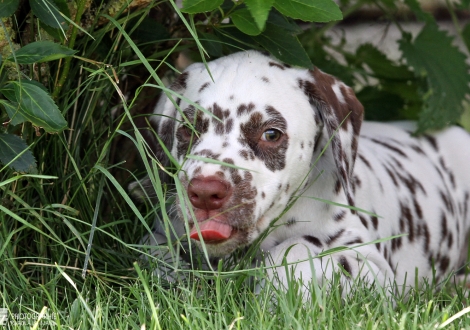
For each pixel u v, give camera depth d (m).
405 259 5.47
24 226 4.20
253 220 4.18
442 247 5.84
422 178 5.91
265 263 4.48
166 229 3.83
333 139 4.57
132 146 5.57
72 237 4.60
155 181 4.12
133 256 4.53
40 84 4.08
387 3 6.98
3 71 4.24
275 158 4.38
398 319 3.69
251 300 3.92
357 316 3.67
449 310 3.81
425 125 6.31
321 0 4.05
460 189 6.32
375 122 6.53
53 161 4.73
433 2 9.45
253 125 4.36
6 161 4.04
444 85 6.40
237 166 4.18
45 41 3.98
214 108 4.40
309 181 4.74
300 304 3.70
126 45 5.19
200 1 4.06
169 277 4.48
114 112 5.61
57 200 4.70
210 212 4.03
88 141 5.11
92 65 4.91
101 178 4.57
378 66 6.98
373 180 5.37
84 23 4.73
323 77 4.77
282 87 4.52
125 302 3.82
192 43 5.43
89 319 3.67
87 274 4.38
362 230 4.89
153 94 5.49
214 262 4.68
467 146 6.43
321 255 4.14
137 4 4.82
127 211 5.11
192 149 4.40
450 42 6.54
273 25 4.72
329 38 7.20
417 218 5.64
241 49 4.97
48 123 3.88
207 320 3.61
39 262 4.52
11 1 4.07
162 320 3.67
